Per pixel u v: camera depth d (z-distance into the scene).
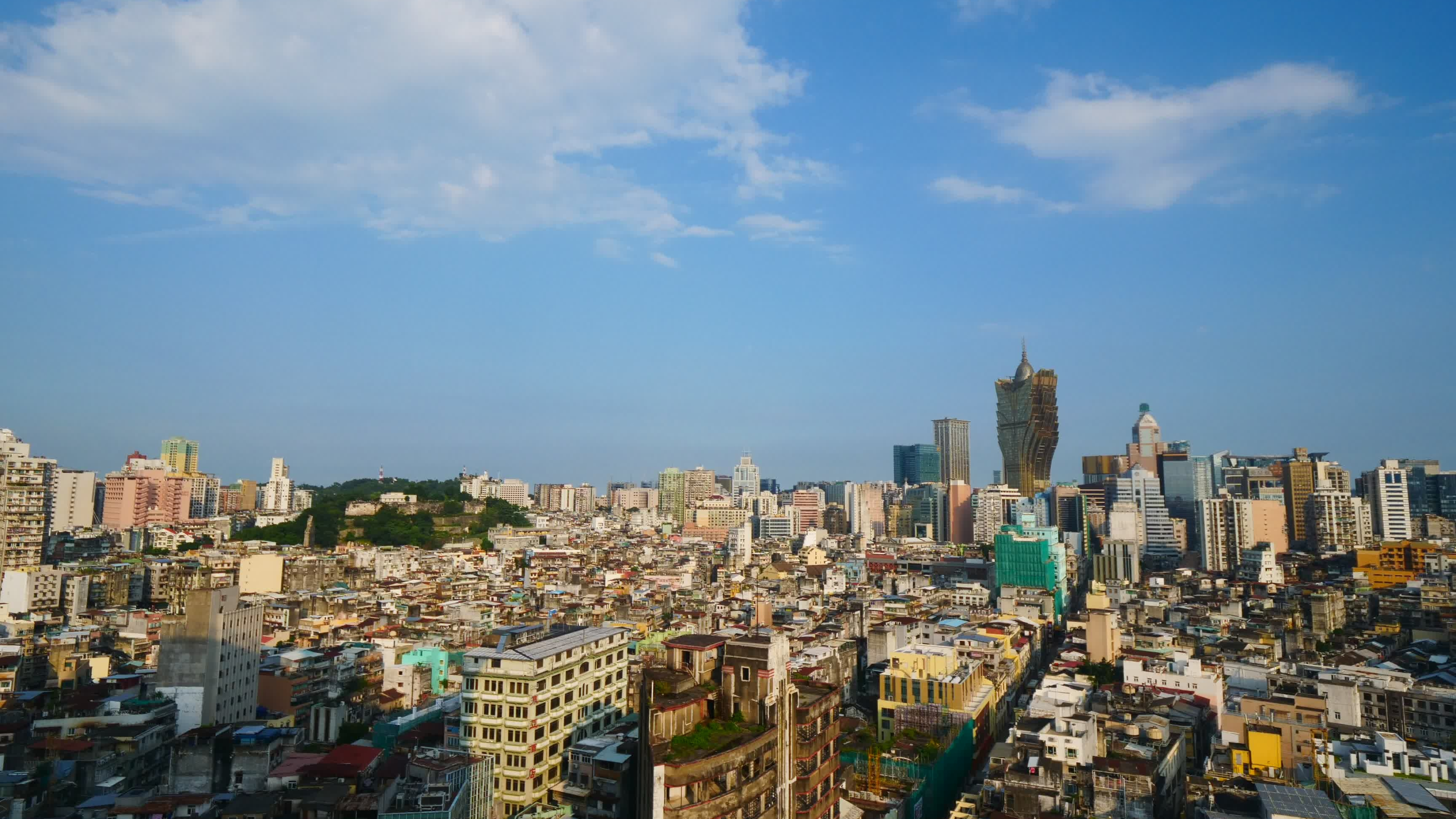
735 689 109.69
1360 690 194.00
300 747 147.62
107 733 157.88
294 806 111.50
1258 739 155.88
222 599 189.50
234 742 136.25
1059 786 139.62
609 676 168.62
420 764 124.06
